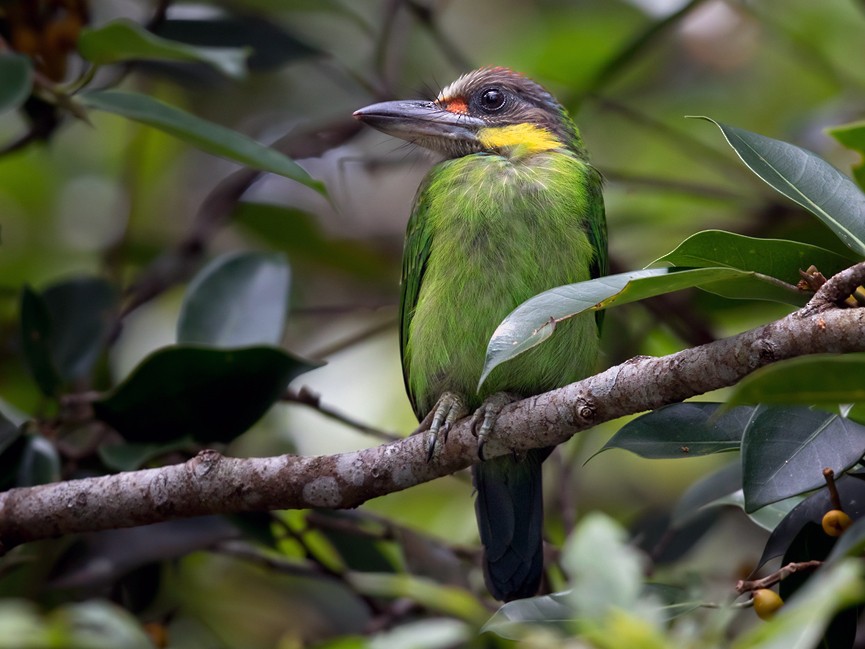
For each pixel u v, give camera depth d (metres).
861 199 6.12
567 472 10.25
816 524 6.15
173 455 8.76
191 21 10.66
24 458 7.80
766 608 5.66
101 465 8.52
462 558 9.80
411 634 5.24
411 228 9.23
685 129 14.00
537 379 8.31
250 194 12.30
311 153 11.91
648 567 9.17
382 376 13.30
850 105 12.55
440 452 7.05
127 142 13.31
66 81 9.88
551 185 8.62
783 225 11.60
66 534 7.06
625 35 13.48
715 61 14.18
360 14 13.02
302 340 13.19
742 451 5.94
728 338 5.91
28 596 8.48
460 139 9.62
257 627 11.11
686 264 6.01
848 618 5.86
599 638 4.30
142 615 9.16
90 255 12.97
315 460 6.94
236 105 12.64
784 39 13.36
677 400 6.16
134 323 12.64
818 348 5.60
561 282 8.48
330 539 9.55
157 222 13.29
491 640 8.47
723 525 11.49
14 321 11.55
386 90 11.55
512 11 14.17
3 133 12.98
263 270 9.05
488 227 8.45
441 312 8.46
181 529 8.75
